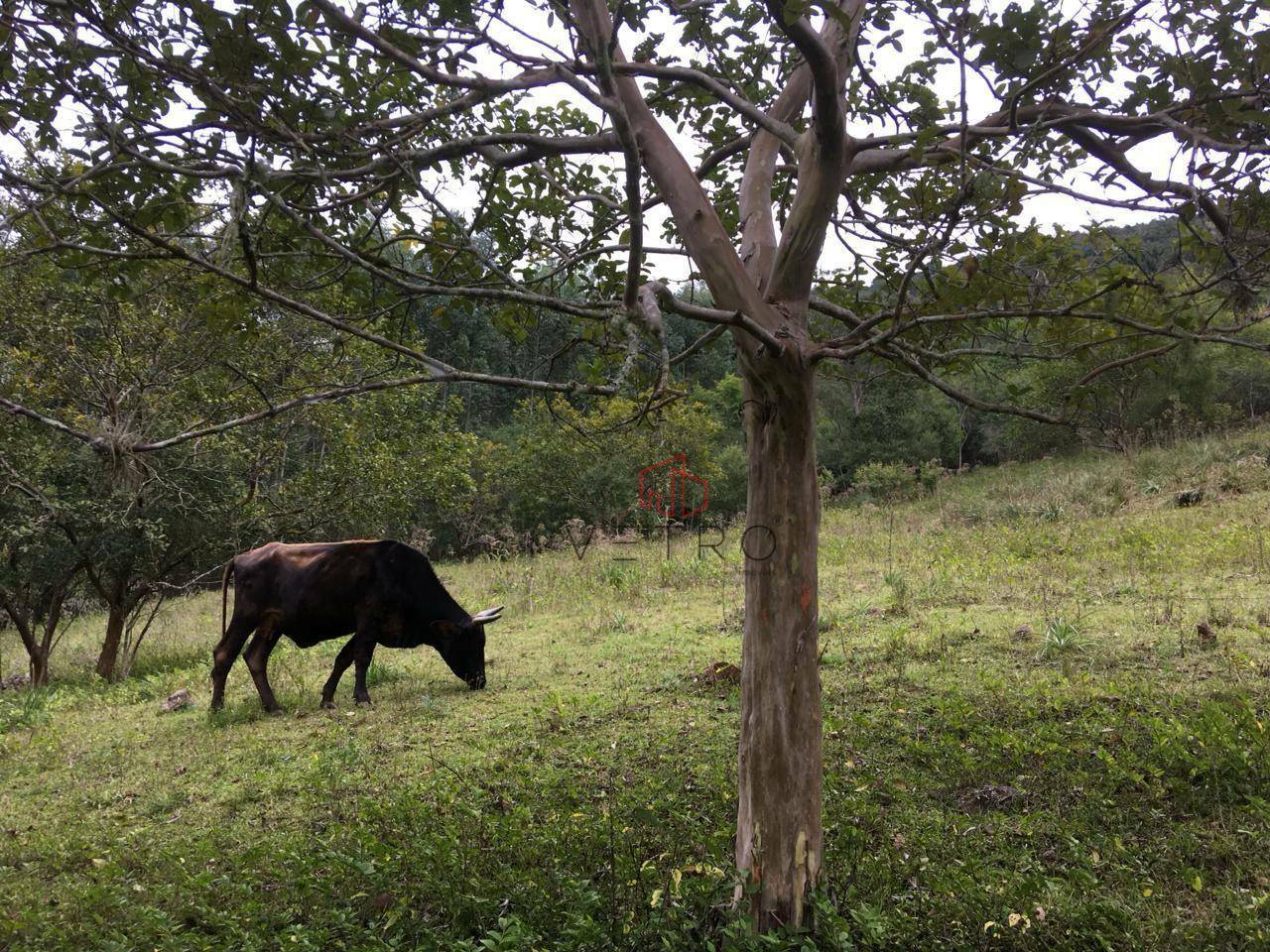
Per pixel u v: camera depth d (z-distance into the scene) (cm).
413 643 838
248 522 1270
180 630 1509
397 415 1426
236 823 518
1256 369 2145
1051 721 555
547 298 245
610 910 360
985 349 274
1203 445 1736
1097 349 274
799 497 304
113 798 590
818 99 255
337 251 244
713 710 668
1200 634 712
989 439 3064
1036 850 406
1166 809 432
